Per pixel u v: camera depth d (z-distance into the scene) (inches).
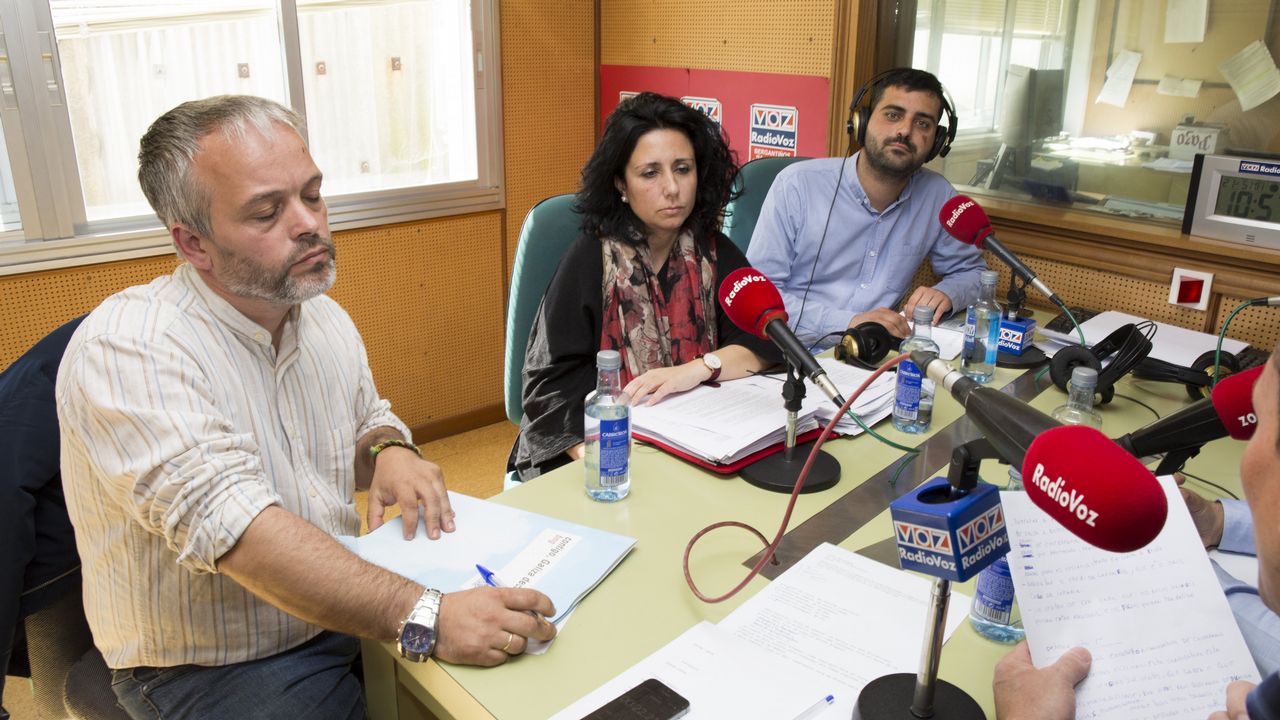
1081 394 61.4
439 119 123.2
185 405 43.8
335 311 57.0
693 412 60.4
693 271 74.2
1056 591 36.1
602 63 135.3
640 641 39.8
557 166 136.3
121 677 49.1
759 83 113.4
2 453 46.7
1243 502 46.3
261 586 42.1
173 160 43.9
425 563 45.5
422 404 131.3
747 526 46.8
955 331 82.5
